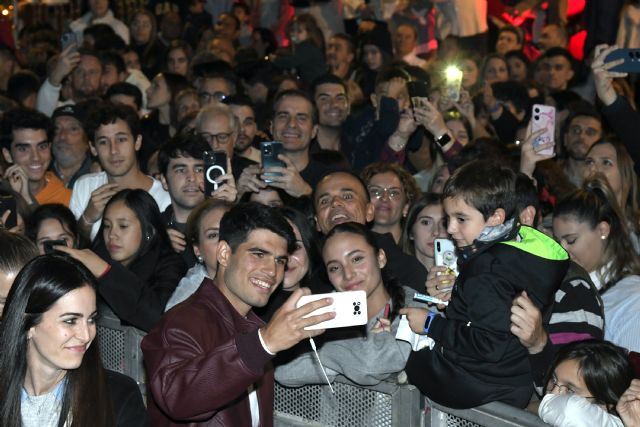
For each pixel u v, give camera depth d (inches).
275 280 155.9
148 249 243.9
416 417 169.8
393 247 235.1
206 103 397.4
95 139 300.4
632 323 209.9
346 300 145.6
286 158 259.3
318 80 365.7
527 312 157.6
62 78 428.5
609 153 269.1
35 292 135.1
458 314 165.0
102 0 621.6
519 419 152.7
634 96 442.6
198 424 154.4
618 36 433.7
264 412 164.9
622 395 150.5
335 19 581.3
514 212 169.0
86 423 140.8
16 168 297.4
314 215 244.4
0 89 524.7
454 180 172.4
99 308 220.4
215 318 156.6
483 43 545.6
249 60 478.6
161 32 617.6
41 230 249.3
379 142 340.8
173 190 274.5
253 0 642.8
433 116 303.4
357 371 173.2
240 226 155.3
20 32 649.0
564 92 411.8
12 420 137.0
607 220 214.7
